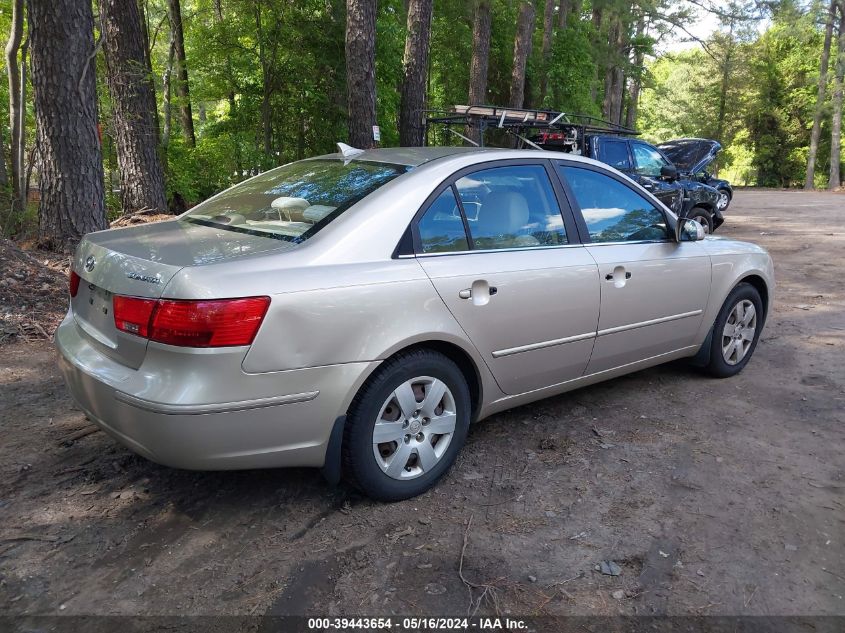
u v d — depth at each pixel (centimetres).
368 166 343
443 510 297
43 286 604
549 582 249
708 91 4681
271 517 289
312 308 260
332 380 267
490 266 319
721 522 290
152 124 1041
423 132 1359
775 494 315
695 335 441
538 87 2436
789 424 397
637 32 3397
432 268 299
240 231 308
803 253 1049
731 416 408
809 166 3741
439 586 245
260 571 253
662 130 6200
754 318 483
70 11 693
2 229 888
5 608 231
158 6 1709
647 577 253
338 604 235
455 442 319
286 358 255
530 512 296
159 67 1706
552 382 365
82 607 232
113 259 274
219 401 245
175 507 295
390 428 291
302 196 327
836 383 466
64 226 727
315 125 1404
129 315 256
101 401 266
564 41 2466
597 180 393
